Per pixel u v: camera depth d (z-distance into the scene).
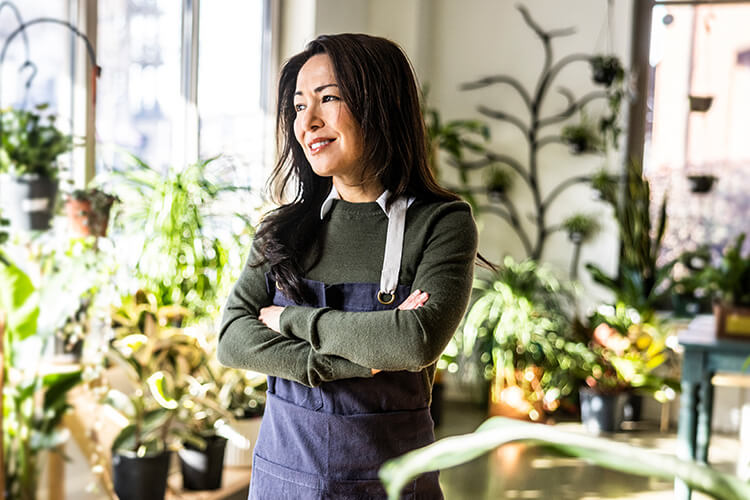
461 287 1.72
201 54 4.07
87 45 2.92
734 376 5.08
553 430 0.63
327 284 1.77
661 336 5.18
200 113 4.10
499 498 4.00
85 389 2.90
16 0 2.97
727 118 5.56
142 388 2.99
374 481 1.67
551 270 5.79
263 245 1.81
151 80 3.74
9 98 2.98
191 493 3.29
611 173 5.63
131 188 3.26
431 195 1.81
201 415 3.23
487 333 5.35
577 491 4.13
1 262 2.56
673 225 5.70
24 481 2.69
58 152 2.59
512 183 5.83
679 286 5.61
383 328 1.64
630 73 5.54
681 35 5.60
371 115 1.68
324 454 1.68
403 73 1.72
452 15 5.84
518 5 5.72
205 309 3.32
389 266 1.73
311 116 1.70
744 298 3.56
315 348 1.69
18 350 2.68
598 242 5.68
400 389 1.70
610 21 5.56
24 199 2.53
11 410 2.66
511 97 5.79
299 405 1.72
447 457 0.65
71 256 2.73
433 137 5.38
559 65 5.68
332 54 1.68
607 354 5.17
